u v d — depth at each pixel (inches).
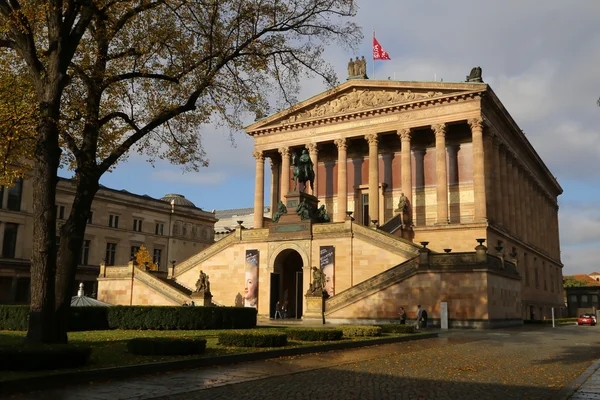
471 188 2637.8
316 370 666.2
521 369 695.7
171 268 2453.2
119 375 593.3
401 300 1712.6
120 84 979.3
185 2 885.8
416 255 1881.2
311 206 2250.2
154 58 975.0
